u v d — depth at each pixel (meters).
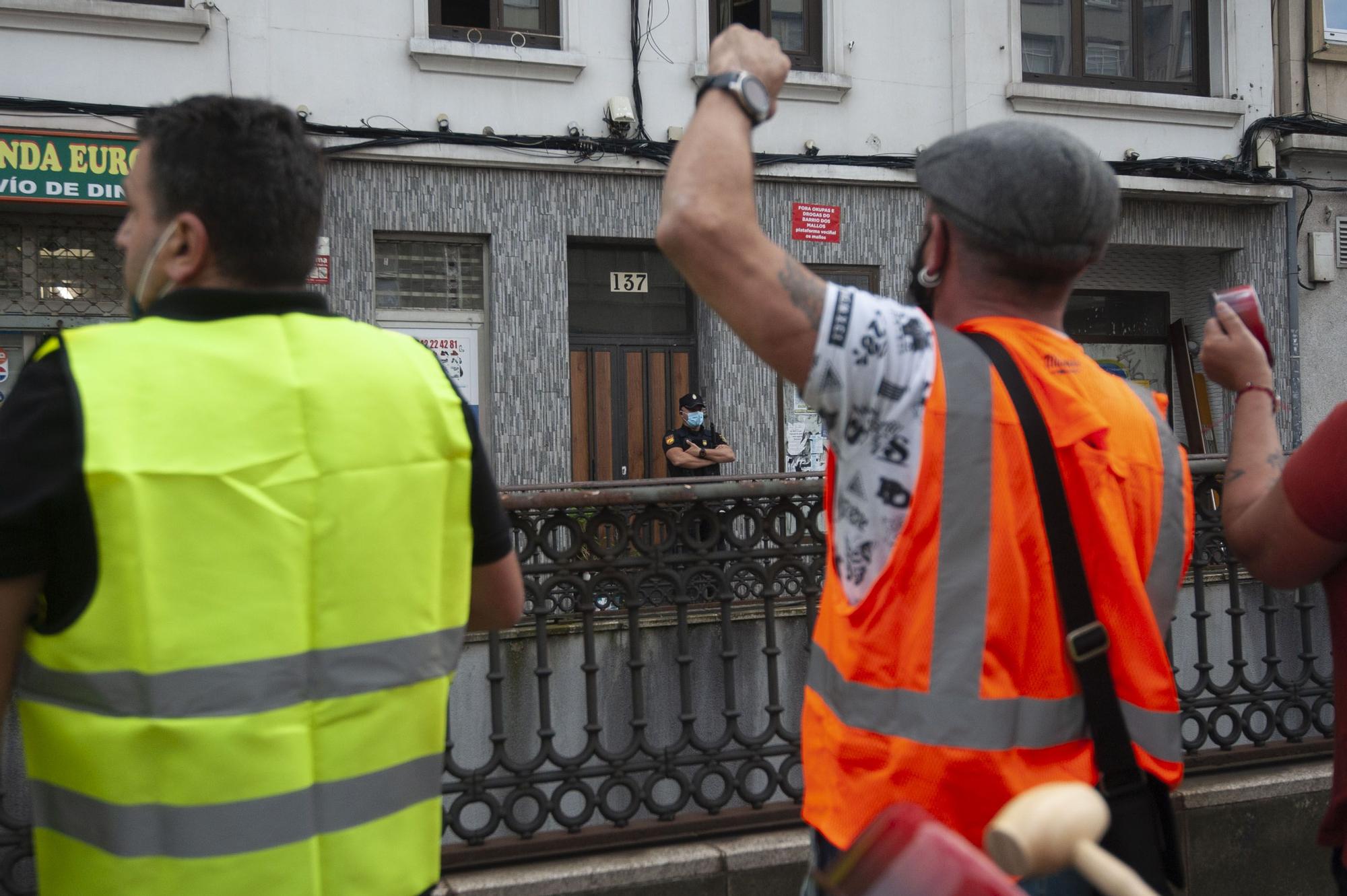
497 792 2.86
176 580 1.21
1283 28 10.98
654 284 9.59
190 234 1.36
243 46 8.38
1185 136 10.73
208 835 1.21
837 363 1.27
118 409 1.22
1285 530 1.56
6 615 1.20
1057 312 1.42
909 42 10.00
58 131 7.90
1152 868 1.24
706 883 2.75
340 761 1.31
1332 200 11.12
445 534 1.45
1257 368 1.74
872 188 9.85
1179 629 3.52
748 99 1.33
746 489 2.99
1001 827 0.88
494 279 8.88
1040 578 1.26
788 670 3.21
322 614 1.30
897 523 1.27
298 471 1.30
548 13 9.30
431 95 8.81
